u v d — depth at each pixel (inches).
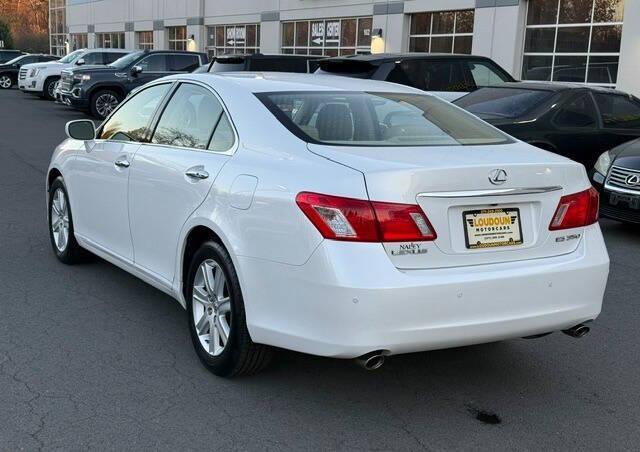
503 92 369.1
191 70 794.2
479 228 132.6
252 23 1134.4
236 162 148.3
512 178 134.3
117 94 762.8
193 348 169.6
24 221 294.7
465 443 130.5
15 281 216.1
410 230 125.6
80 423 132.4
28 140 585.0
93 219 208.8
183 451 124.3
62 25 2080.5
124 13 1577.3
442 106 177.8
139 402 141.6
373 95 170.7
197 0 1261.1
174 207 163.0
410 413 141.6
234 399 144.4
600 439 133.3
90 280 219.5
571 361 170.4
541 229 139.0
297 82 173.3
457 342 129.7
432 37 813.9
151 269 178.1
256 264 135.7
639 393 153.7
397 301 122.4
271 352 146.9
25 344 168.6
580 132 348.5
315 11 976.9
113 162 192.7
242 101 159.0
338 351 124.0
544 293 135.6
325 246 124.0
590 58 653.3
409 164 129.6
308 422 136.3
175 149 170.9
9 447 123.6
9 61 1422.2
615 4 629.0
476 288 128.3
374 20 875.4
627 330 191.8
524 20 706.2
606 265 145.4
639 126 370.6
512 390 153.6
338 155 135.7
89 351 165.9
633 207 289.9
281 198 131.6
